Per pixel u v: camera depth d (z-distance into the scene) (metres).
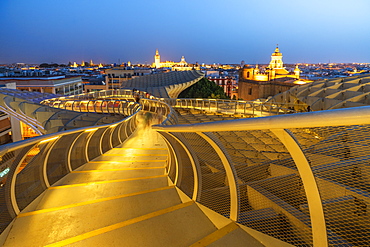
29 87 61.12
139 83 59.16
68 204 4.72
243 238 3.14
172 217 3.86
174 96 54.38
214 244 3.05
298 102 27.00
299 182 3.87
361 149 3.08
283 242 2.89
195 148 7.30
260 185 4.09
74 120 15.93
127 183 5.70
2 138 32.09
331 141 3.54
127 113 20.23
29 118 18.11
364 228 2.76
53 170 6.15
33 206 4.60
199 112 24.25
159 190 5.02
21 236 3.59
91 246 3.22
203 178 5.32
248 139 11.40
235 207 3.41
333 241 2.63
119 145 11.34
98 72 176.25
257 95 80.62
